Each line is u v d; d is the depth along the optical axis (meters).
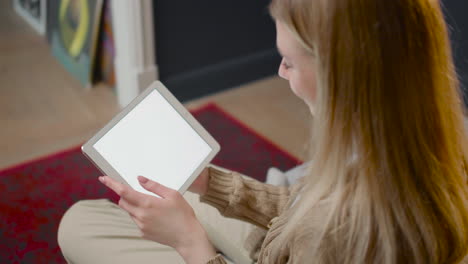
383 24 0.69
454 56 2.56
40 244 1.98
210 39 2.77
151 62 2.63
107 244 1.28
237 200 1.14
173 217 0.93
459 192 0.81
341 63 0.71
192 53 2.75
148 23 2.51
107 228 1.32
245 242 1.23
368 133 0.73
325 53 0.72
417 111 0.73
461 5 2.47
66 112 2.72
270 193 1.18
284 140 2.56
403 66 0.71
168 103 1.08
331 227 0.77
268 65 3.02
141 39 2.53
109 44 2.79
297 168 1.51
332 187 0.79
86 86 2.89
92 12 2.80
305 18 0.72
